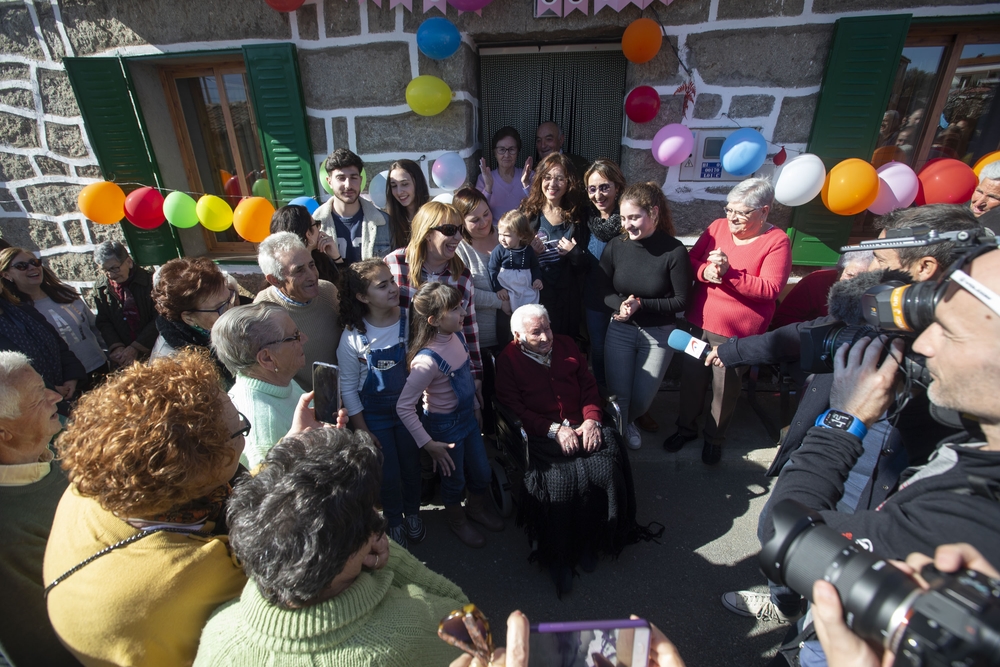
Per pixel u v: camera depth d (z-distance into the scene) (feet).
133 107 12.23
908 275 4.63
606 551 8.20
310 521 2.90
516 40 11.60
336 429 3.63
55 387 9.30
